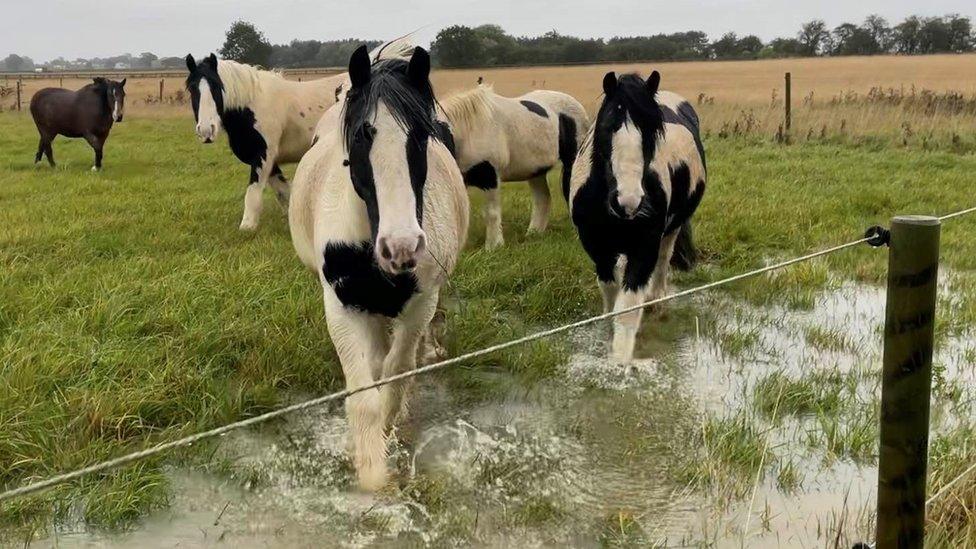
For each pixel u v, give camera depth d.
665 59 53.16
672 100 6.06
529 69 35.31
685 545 3.07
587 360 4.99
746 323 5.63
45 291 5.33
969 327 5.41
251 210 7.96
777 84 30.09
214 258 6.29
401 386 3.69
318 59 36.50
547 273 6.29
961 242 7.35
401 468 3.67
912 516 2.26
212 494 3.41
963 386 4.46
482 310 5.47
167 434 3.73
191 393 4.07
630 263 4.93
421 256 2.78
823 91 26.16
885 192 9.38
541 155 7.68
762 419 4.13
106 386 4.02
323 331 4.84
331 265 3.28
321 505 3.35
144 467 3.45
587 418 4.21
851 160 12.45
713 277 6.68
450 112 5.23
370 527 3.20
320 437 3.94
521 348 4.96
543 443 3.93
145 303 5.16
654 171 4.70
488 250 6.92
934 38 64.06
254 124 7.92
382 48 4.37
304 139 8.49
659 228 4.84
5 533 3.06
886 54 62.97
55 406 3.78
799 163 11.92
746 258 7.01
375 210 2.85
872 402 4.27
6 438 3.48
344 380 4.45
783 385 4.37
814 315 5.82
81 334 4.62
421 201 2.95
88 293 5.30
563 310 5.75
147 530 3.13
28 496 3.19
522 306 5.77
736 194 9.45
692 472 3.57
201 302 5.20
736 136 15.91
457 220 3.83
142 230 7.48
